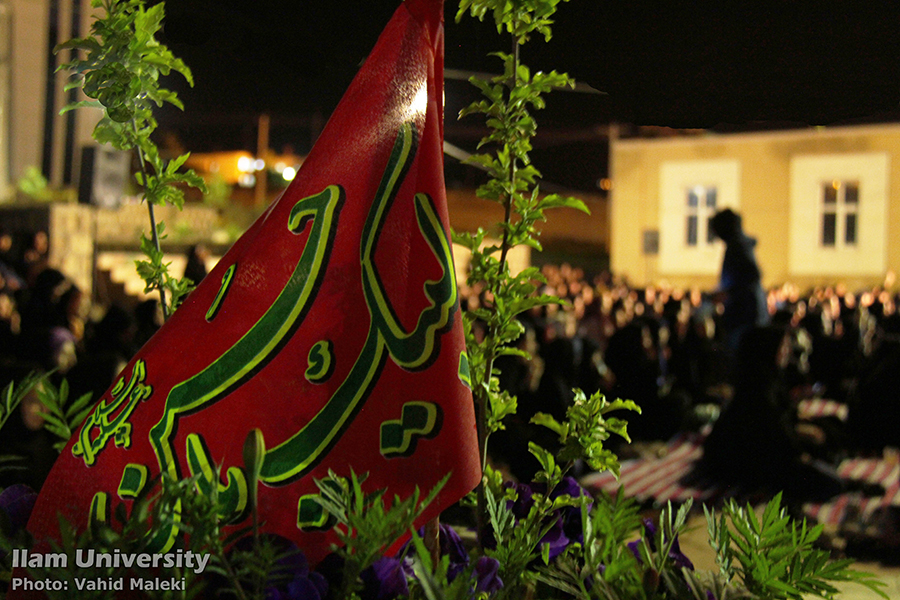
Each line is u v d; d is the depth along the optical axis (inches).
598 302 479.2
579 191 974.4
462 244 52.5
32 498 49.4
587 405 51.4
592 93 67.6
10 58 621.9
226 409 42.4
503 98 54.3
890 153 764.0
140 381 44.7
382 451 42.3
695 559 125.4
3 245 512.1
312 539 41.4
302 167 45.1
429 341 43.5
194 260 345.1
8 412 57.2
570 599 46.1
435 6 47.1
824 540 160.1
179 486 36.2
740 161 823.1
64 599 34.7
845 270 787.4
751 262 271.4
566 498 49.6
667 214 856.3
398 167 45.0
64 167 655.1
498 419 52.8
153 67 55.9
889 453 243.4
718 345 331.9
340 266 43.6
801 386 300.2
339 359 42.8
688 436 252.8
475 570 42.4
